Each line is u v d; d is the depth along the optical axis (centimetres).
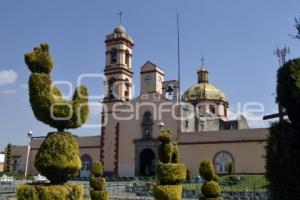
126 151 5734
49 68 1486
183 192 3350
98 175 2778
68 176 1380
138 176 5472
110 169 5794
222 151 4997
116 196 3531
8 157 6850
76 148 1421
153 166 5656
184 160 5172
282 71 1103
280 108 1101
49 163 1336
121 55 6188
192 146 5184
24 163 6781
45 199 1288
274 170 1039
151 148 5497
